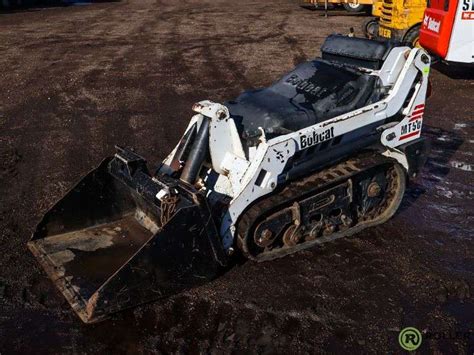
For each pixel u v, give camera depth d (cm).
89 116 916
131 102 992
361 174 527
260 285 460
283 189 488
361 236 536
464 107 935
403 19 1210
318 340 400
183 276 434
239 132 488
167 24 1875
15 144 789
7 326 417
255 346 394
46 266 458
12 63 1298
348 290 454
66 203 493
